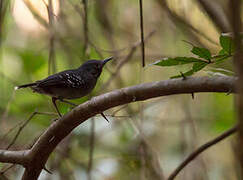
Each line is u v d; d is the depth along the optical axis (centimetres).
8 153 638
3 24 995
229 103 1252
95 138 1117
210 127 1203
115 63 1127
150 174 970
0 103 1132
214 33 1141
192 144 1095
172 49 1217
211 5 957
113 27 1202
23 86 873
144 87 533
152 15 1257
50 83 880
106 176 1082
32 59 1210
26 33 1270
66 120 588
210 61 522
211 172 1168
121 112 1142
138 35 1259
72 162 1102
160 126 1190
